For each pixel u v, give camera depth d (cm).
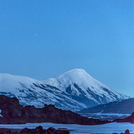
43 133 7038
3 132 6900
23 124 10538
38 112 11900
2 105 11381
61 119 11725
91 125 11281
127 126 10769
